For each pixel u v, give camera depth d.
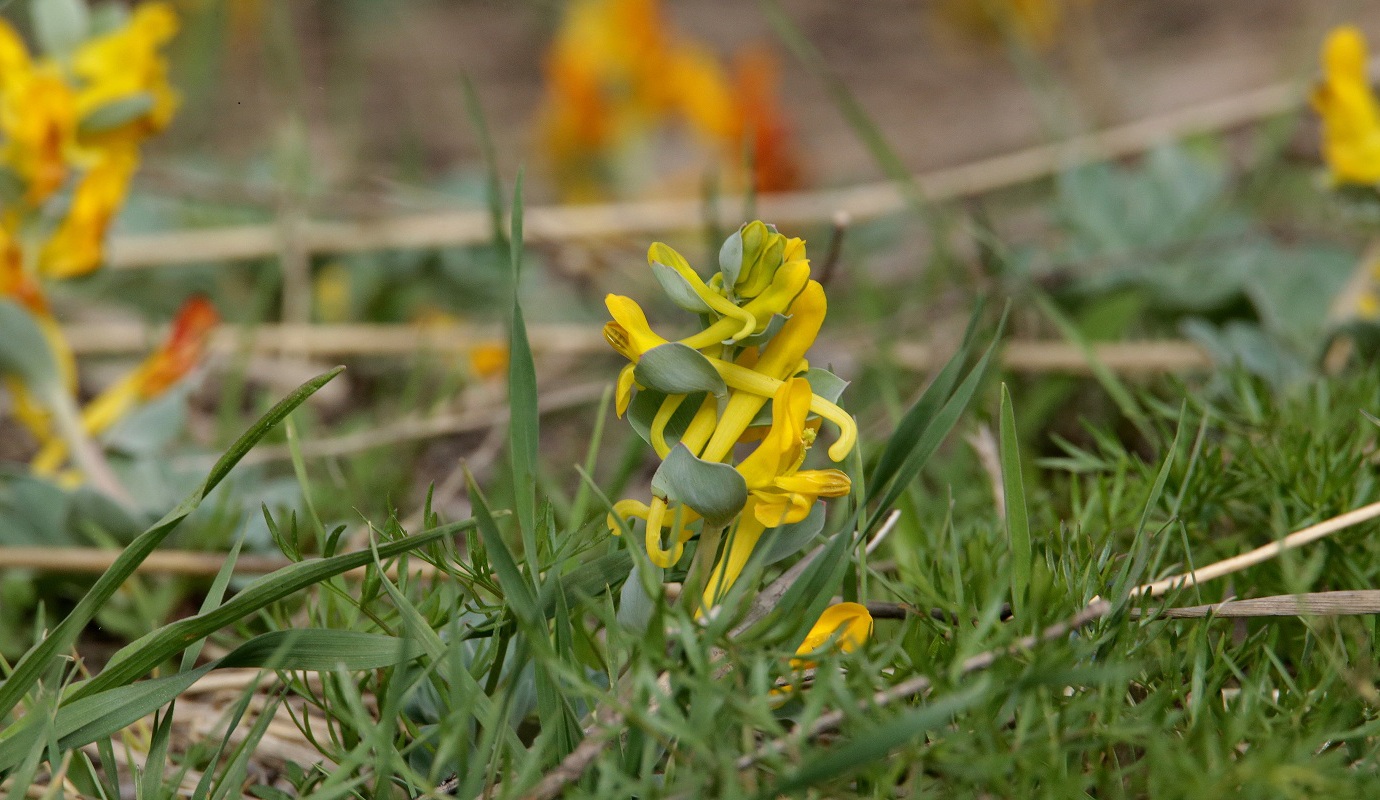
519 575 0.79
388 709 0.79
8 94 1.13
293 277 1.68
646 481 1.25
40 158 1.11
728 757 0.77
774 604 0.82
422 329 1.58
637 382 0.80
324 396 1.59
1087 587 0.83
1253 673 0.82
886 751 0.76
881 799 0.78
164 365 1.21
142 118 1.16
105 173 1.15
